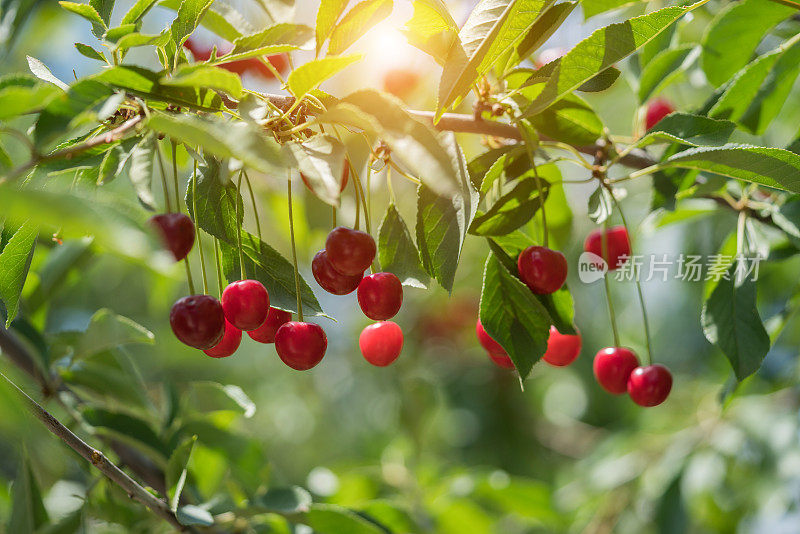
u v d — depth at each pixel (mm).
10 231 807
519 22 793
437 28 800
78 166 773
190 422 939
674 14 801
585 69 805
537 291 821
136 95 756
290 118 781
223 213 807
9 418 694
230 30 890
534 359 821
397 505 977
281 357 808
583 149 875
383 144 812
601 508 1439
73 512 892
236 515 898
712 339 887
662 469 1400
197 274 1140
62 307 1087
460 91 782
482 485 1170
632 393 877
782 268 1107
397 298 810
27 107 729
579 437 1817
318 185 741
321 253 814
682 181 881
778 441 1352
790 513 1347
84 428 911
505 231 835
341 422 2111
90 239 982
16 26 1017
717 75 926
